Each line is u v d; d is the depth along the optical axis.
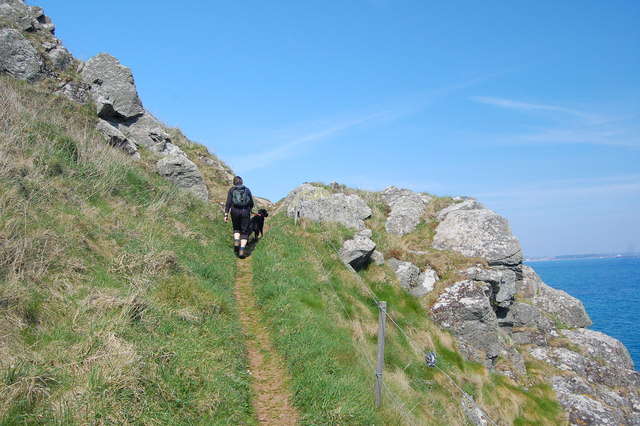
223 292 8.66
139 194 11.17
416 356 10.55
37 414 3.93
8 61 13.47
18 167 7.99
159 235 9.52
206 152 19.67
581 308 17.38
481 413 10.41
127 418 4.23
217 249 11.38
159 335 5.83
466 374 11.22
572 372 14.01
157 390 4.76
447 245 15.01
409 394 8.27
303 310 8.52
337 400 5.87
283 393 6.31
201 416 4.86
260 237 13.75
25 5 16.72
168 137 16.80
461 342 12.39
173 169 14.38
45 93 13.22
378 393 6.43
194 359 5.69
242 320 8.38
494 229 14.88
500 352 13.41
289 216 16.06
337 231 13.80
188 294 7.21
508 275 14.21
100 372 4.52
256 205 19.64
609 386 14.03
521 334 15.17
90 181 9.77
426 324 12.12
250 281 10.47
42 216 7.16
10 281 5.28
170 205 12.16
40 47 14.90
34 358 4.54
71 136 11.03
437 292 13.28
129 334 5.46
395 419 6.31
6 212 6.59
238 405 5.44
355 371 7.00
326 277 11.14
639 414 13.05
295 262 11.31
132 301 6.06
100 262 7.14
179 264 8.38
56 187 8.41
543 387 12.97
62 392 4.27
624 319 78.19
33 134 9.67
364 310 10.70
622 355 15.74
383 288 12.78
